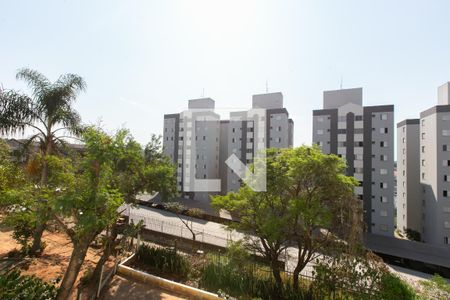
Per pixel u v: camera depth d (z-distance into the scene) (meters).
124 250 12.09
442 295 9.01
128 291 8.59
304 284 10.74
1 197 6.36
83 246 6.56
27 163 10.94
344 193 9.80
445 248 20.64
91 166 6.37
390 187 27.16
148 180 11.31
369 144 28.34
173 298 8.37
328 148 29.83
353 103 29.66
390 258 19.16
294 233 10.70
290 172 10.02
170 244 17.30
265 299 9.30
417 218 30.73
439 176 25.73
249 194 11.25
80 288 7.52
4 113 10.53
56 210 5.57
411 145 31.94
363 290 9.28
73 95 11.75
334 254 9.88
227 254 11.67
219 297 8.48
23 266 9.13
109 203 6.23
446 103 27.73
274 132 34.88
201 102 38.75
